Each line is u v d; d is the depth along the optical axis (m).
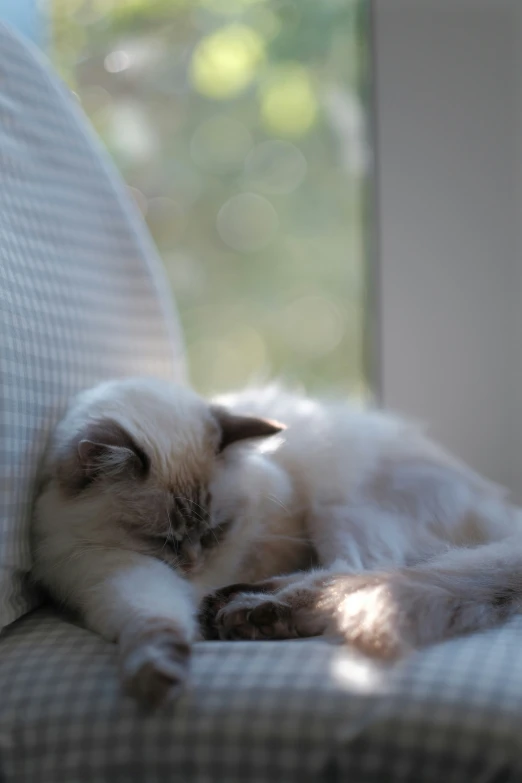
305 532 0.90
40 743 0.69
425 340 1.13
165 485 0.82
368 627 0.71
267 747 0.67
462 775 0.66
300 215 1.19
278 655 0.71
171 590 0.77
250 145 1.18
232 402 0.96
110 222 0.96
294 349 1.20
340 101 1.15
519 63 1.07
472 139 1.09
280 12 1.15
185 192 1.19
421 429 1.01
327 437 0.92
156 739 0.68
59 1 1.13
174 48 1.16
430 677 0.68
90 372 0.89
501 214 1.11
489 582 0.76
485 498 0.92
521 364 1.11
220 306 1.21
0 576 0.76
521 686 0.68
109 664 0.72
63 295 0.87
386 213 1.11
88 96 1.15
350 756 0.67
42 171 0.89
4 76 0.88
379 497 0.90
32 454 0.81
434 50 1.08
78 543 0.80
